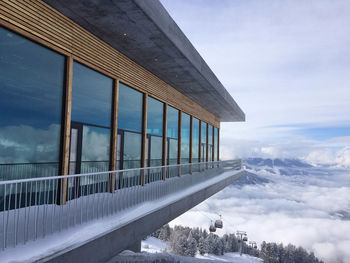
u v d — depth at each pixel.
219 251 92.25
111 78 9.16
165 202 8.24
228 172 20.61
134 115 10.61
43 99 6.54
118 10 6.60
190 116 16.83
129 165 10.30
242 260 88.88
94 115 8.38
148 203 7.81
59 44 6.82
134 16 6.86
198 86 13.54
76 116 7.63
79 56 7.52
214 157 22.91
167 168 13.39
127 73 9.88
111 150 9.12
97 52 8.27
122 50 9.22
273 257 92.44
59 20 6.81
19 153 5.95
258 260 93.19
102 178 8.67
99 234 5.05
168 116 13.72
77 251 4.48
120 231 5.72
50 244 4.32
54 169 6.79
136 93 10.73
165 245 93.81
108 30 7.73
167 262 13.05
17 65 5.90
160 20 7.47
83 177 7.89
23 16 5.87
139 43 8.55
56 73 6.90
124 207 6.87
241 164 26.11
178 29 8.84
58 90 6.96
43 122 6.52
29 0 6.01
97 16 6.93
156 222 7.47
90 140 8.21
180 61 10.01
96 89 8.45
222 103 17.66
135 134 10.70
